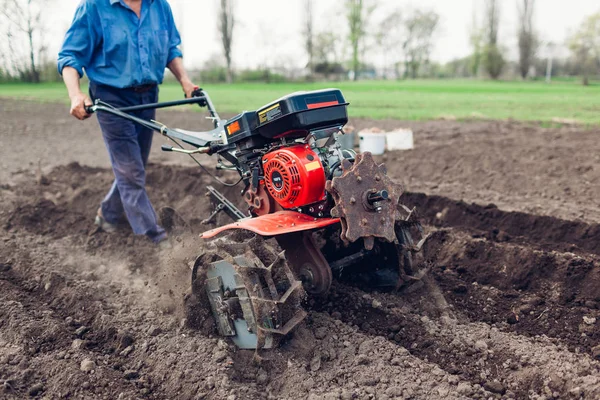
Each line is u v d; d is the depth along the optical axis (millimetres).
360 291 4879
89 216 7188
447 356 4047
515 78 65000
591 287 4930
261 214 4480
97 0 5422
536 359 3938
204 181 8086
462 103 22672
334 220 3973
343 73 72688
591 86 41750
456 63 83000
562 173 8656
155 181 8609
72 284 5145
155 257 5848
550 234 6332
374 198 3762
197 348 4082
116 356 4164
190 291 4570
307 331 4195
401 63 81375
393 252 4645
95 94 5688
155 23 5758
